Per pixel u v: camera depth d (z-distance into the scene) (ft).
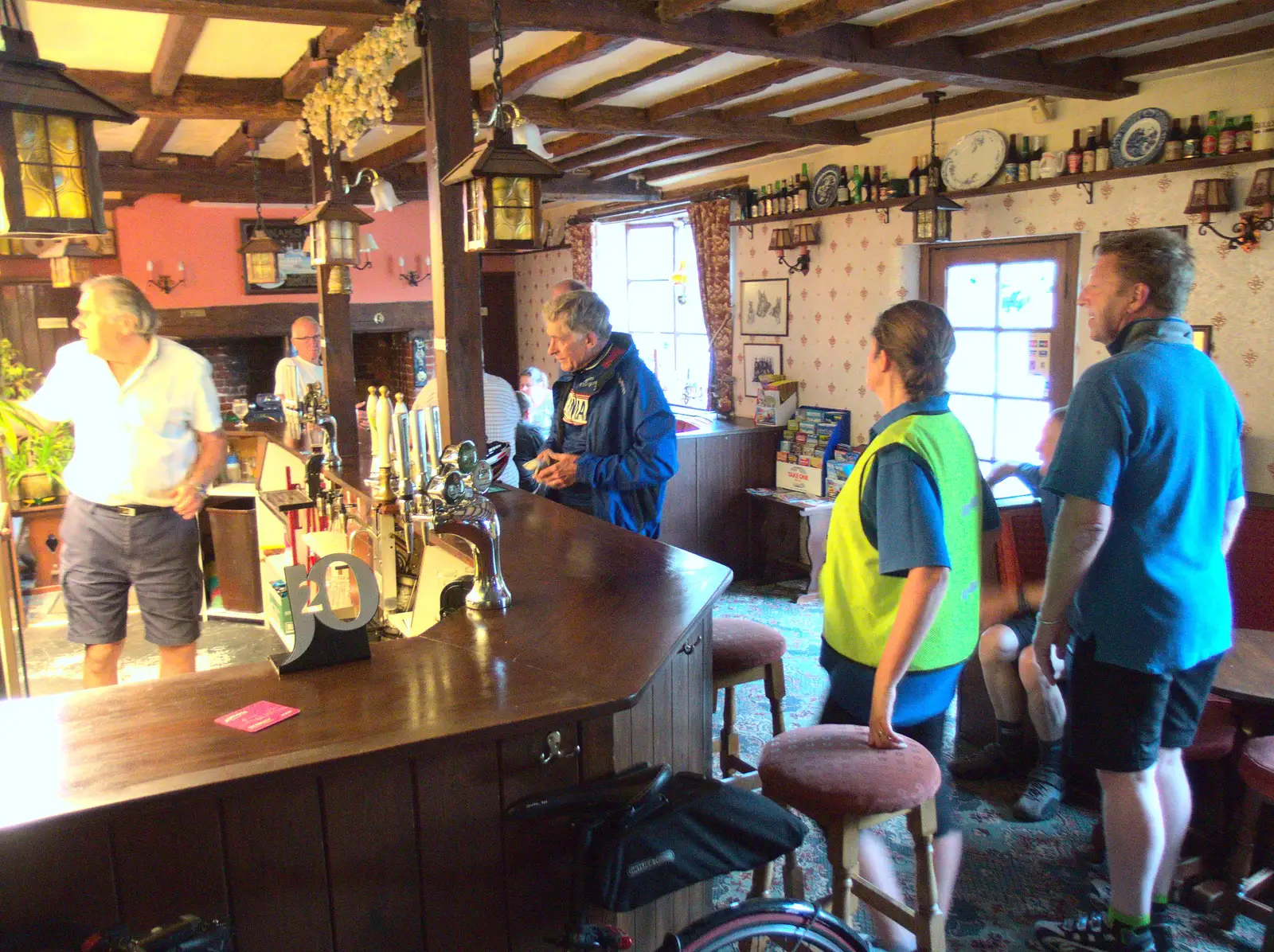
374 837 4.99
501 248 8.34
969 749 11.59
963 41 12.49
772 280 21.66
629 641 5.99
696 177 24.20
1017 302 16.39
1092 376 6.75
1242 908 8.00
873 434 6.65
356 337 33.86
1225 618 7.06
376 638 7.92
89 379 10.32
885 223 18.35
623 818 5.10
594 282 29.37
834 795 6.05
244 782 4.37
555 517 9.33
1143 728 6.89
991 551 7.33
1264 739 7.91
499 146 8.18
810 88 15.65
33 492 17.95
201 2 9.67
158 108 14.83
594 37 12.51
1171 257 6.73
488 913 5.40
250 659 14.52
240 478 16.70
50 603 17.38
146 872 4.49
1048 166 14.90
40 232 5.88
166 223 27.71
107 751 4.62
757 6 11.26
